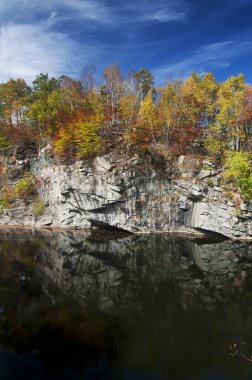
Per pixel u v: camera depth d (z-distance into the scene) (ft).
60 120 170.50
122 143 151.23
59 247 117.60
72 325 56.24
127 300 68.85
